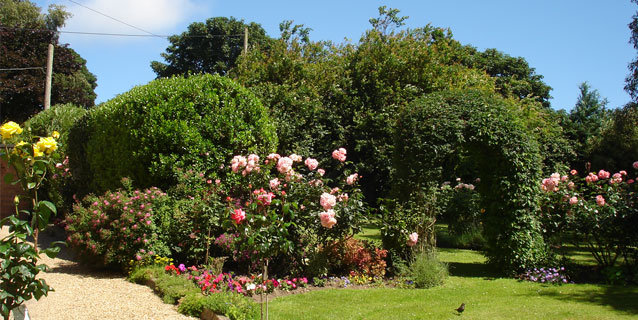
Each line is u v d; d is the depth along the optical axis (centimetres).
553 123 1748
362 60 1531
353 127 1458
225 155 820
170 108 791
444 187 1115
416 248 712
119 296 549
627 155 1847
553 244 815
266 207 489
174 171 744
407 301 564
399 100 1427
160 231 683
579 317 496
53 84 2545
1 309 277
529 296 598
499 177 756
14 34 2488
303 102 1359
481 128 743
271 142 924
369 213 714
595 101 2580
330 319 479
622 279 701
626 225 729
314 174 719
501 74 2828
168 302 522
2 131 307
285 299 562
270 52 1667
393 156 771
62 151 1334
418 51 1507
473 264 861
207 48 2783
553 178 758
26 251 280
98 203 696
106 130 910
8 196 1333
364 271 692
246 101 888
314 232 675
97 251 657
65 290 573
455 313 510
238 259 669
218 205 682
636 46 1744
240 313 463
